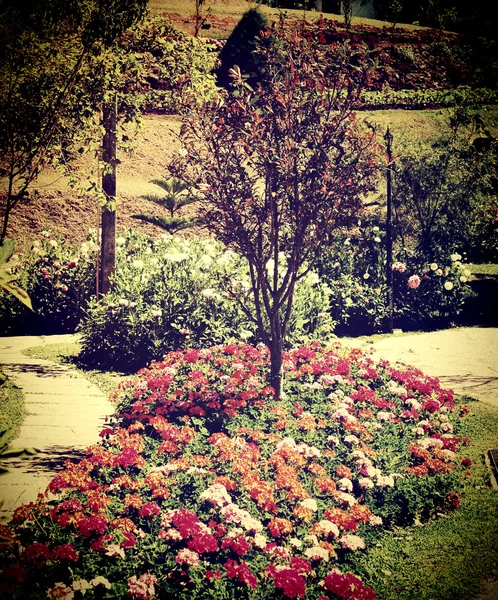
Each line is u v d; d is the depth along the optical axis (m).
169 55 9.05
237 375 6.98
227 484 4.91
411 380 7.39
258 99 6.92
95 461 5.08
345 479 5.27
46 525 4.44
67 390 8.29
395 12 36.88
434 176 14.45
